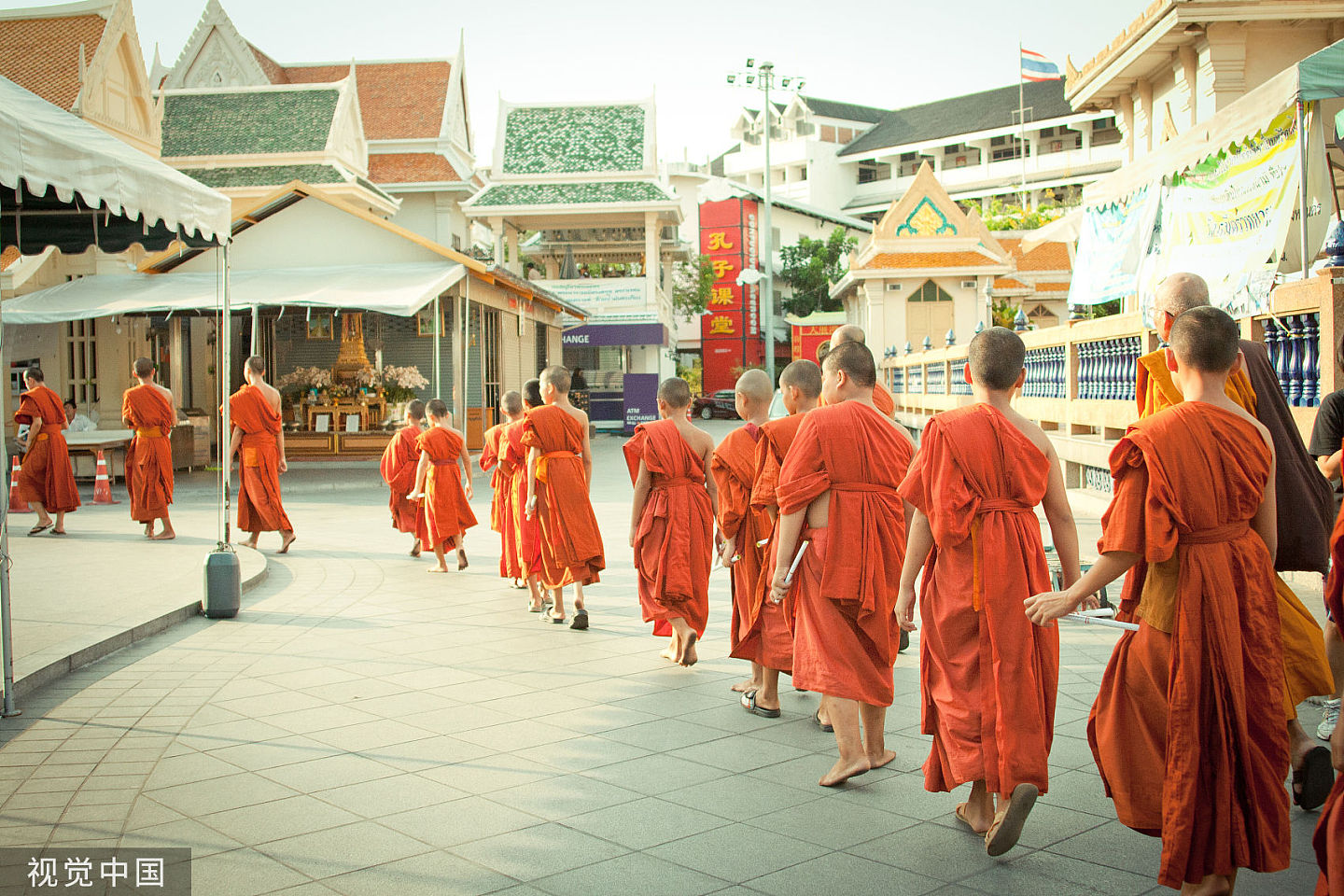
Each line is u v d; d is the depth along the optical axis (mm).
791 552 4543
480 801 4234
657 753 4859
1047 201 67812
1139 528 3227
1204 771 3137
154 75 39438
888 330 34562
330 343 25422
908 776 4566
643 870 3570
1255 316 7891
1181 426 3223
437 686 6062
